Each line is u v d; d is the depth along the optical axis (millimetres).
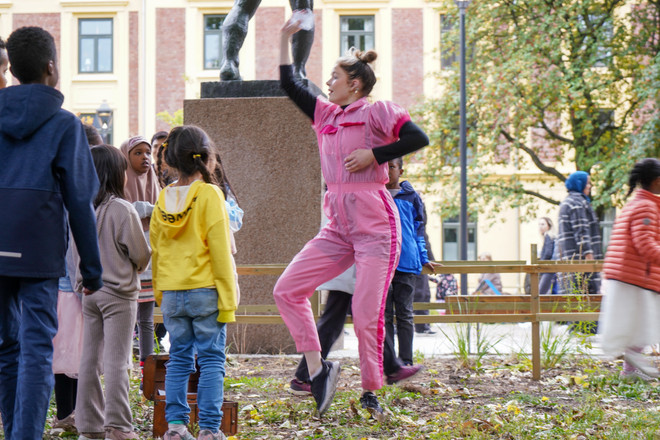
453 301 6672
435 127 21312
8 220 3633
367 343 4852
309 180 7828
